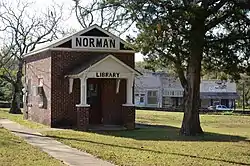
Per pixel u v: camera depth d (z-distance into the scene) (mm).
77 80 27750
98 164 13516
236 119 41781
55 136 21688
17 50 46562
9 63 51625
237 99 79500
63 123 27516
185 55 23375
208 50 22219
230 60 21797
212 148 18250
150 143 19594
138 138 21875
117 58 27484
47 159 14414
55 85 27453
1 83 62000
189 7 20625
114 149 17031
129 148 17531
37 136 21719
